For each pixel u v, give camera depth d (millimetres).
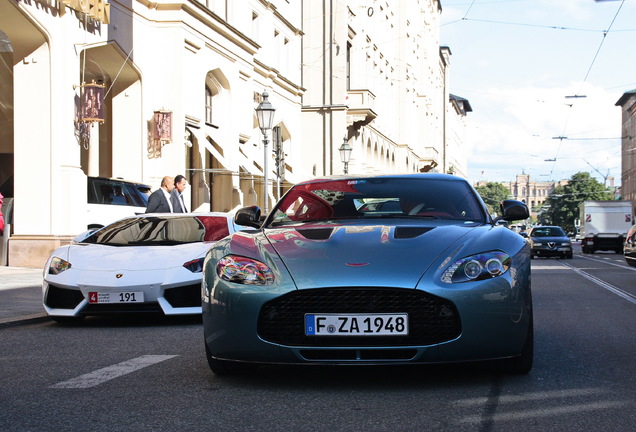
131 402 4402
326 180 6617
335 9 38281
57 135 15547
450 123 105062
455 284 4559
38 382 5078
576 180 124938
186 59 20484
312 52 38438
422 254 4730
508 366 5051
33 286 12133
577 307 9984
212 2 23312
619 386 4719
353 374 5148
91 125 16547
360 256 4715
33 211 15477
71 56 15883
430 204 6020
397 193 6211
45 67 15406
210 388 4770
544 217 135875
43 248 15297
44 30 15094
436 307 4512
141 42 19000
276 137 19172
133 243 9148
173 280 8070
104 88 17266
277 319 4605
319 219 5938
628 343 6590
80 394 4648
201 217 9820
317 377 5066
